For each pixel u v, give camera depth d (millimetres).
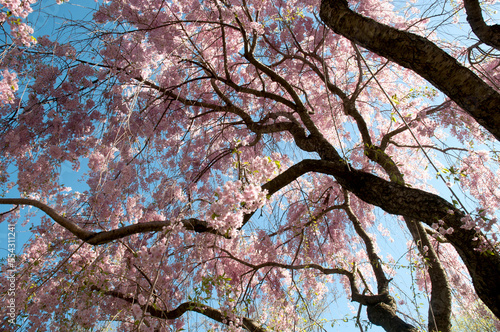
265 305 5594
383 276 4609
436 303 3852
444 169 3016
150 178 4648
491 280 2740
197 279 4305
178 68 4496
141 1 4059
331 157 3992
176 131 4988
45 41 3602
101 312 4094
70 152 3896
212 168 5418
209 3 4109
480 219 2469
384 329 3959
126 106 3949
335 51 5535
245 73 6043
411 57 2543
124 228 3070
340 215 6090
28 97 3754
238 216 2652
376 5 4742
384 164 4195
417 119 4527
